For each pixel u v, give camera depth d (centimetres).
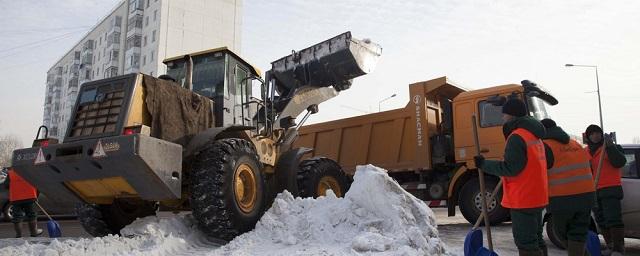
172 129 557
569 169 427
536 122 388
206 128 618
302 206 604
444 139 964
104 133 514
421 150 978
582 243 429
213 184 536
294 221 570
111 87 545
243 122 706
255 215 593
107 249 488
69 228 988
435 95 1034
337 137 1161
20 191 753
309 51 954
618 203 547
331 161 801
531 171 374
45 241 642
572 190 423
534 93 855
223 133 640
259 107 764
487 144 882
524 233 376
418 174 1029
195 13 4903
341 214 554
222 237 558
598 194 552
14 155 535
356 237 484
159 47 4625
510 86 878
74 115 549
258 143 704
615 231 541
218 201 535
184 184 596
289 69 962
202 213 538
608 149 538
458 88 1028
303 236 546
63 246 493
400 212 518
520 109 395
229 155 558
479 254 384
